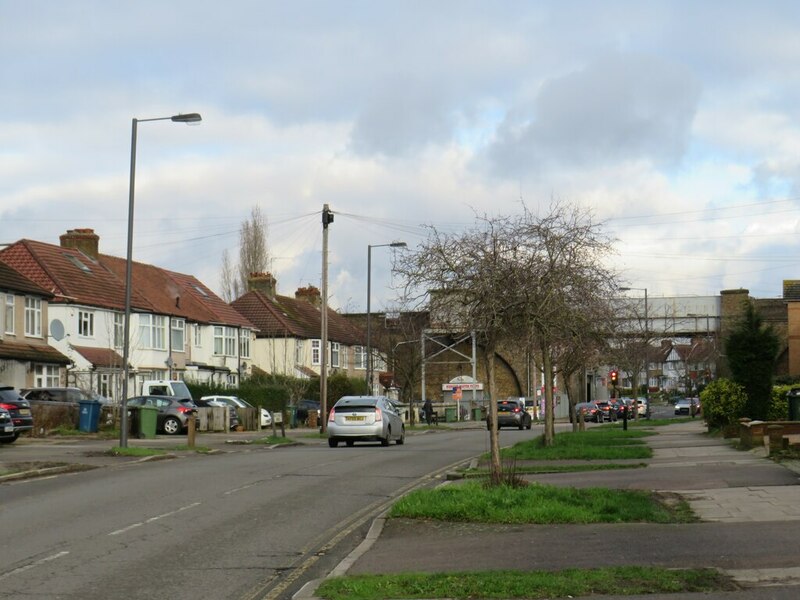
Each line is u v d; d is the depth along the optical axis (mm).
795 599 8414
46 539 12992
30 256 54125
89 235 61625
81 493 18234
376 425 33688
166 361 60438
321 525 14430
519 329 19109
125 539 13023
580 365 39438
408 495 15359
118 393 54094
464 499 14359
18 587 10031
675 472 19656
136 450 27609
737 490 16203
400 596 9117
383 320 73562
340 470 23062
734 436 30844
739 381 31219
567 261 24359
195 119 27984
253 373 74438
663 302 79250
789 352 65062
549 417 29469
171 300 64250
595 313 27672
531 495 14570
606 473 20094
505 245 20031
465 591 9148
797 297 66875
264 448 33781
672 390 132625
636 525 12820
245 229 84562
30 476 21484
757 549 10781
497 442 16344
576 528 12742
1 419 31516
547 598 8852
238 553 12086
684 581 9203
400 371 68938
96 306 54438
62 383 50094
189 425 31016
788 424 24141
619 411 65062
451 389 76625
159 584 10234
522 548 11438
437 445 34875
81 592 9805
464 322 18344
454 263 18984
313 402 63656
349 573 10461
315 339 81250
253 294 80312
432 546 11938
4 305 46344
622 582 9227
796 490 15992
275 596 9727
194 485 19562
